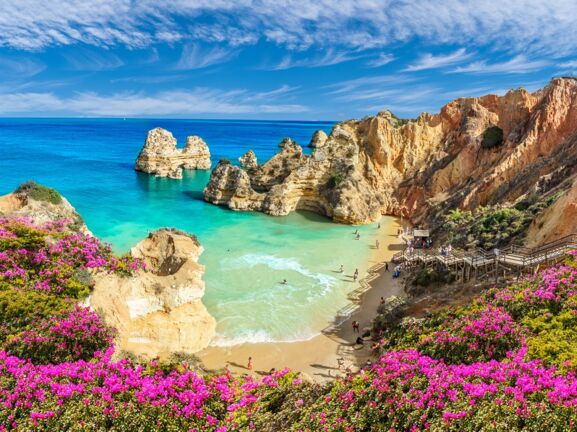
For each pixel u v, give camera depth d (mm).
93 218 64062
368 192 73125
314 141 176250
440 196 70188
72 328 20812
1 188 80625
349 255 53656
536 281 25594
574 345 18125
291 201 74688
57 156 135125
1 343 19438
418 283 40406
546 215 37531
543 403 14000
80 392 16469
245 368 29625
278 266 48781
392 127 84500
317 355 31469
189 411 16500
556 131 64125
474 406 14766
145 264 31062
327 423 15461
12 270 24391
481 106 78438
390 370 18594
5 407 15320
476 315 23469
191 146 115500
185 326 30312
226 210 73625
